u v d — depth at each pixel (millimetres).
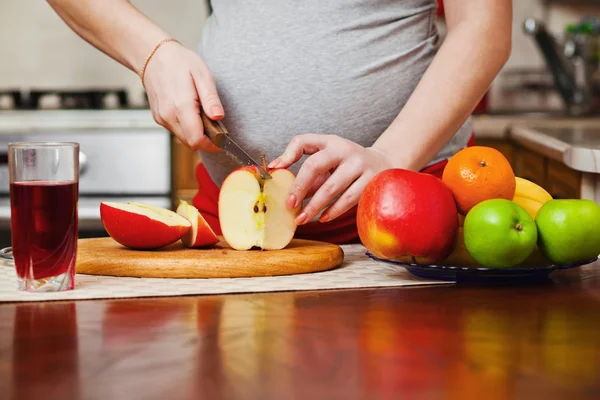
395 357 531
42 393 460
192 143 1017
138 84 3336
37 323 635
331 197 926
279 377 487
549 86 3387
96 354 542
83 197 2656
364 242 833
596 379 484
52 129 2629
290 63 1189
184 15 3332
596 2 3396
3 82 3316
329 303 709
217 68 1225
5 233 2541
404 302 711
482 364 515
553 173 1814
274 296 746
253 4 1207
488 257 778
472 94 1041
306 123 1204
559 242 793
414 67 1213
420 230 792
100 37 1102
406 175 810
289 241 937
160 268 855
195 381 480
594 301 714
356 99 1196
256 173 918
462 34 1056
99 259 871
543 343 568
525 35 3471
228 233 936
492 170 815
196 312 673
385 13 1193
